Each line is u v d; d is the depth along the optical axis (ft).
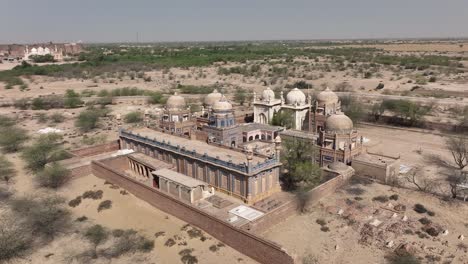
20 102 367.04
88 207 149.38
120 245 120.78
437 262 108.17
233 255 115.34
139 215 142.82
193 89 435.94
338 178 160.56
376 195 152.76
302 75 537.65
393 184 163.94
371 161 174.29
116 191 163.32
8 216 139.64
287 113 243.81
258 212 133.39
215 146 181.78
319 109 236.84
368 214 136.36
